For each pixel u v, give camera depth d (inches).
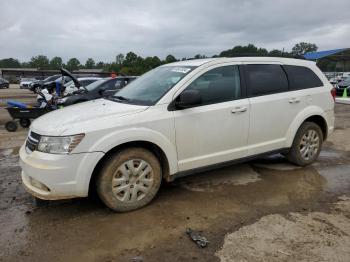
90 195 163.9
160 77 174.4
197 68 161.8
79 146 130.3
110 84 418.9
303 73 201.9
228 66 171.2
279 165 211.0
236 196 162.1
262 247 116.6
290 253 113.0
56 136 130.2
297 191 167.9
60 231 130.4
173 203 154.6
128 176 143.6
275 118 183.8
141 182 147.4
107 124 135.8
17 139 308.3
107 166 138.5
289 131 192.7
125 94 176.1
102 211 147.3
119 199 142.8
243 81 173.6
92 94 397.1
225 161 170.1
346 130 330.0
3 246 120.0
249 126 173.8
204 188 172.9
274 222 134.6
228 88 168.4
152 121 144.3
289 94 189.8
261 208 148.3
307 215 140.6
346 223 133.3
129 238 124.4
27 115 357.1
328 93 210.2
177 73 166.2
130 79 437.7
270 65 187.6
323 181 182.2
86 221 138.3
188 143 155.6
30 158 134.7
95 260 111.3
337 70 1269.7
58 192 130.6
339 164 214.1
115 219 139.6
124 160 141.3
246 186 175.2
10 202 158.1
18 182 185.0
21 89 1503.4
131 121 140.2
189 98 146.3
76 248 118.3
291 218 138.0
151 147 153.3
